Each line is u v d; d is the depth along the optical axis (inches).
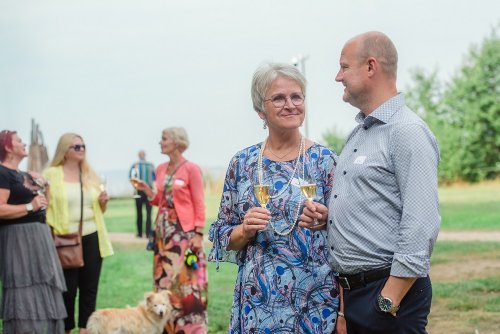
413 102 1266.0
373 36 144.3
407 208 135.9
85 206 304.0
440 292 395.9
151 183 721.0
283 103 152.4
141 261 580.7
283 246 152.6
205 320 301.6
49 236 282.0
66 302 304.3
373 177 140.2
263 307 152.4
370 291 141.3
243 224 150.3
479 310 350.3
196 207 300.8
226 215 162.2
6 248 274.7
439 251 562.9
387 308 136.7
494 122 1205.1
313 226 148.3
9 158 277.3
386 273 139.9
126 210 1178.6
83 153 305.0
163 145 301.4
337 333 152.0
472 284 414.0
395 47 145.5
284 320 151.5
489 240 631.8
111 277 506.6
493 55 1210.0
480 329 311.7
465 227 758.5
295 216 152.6
